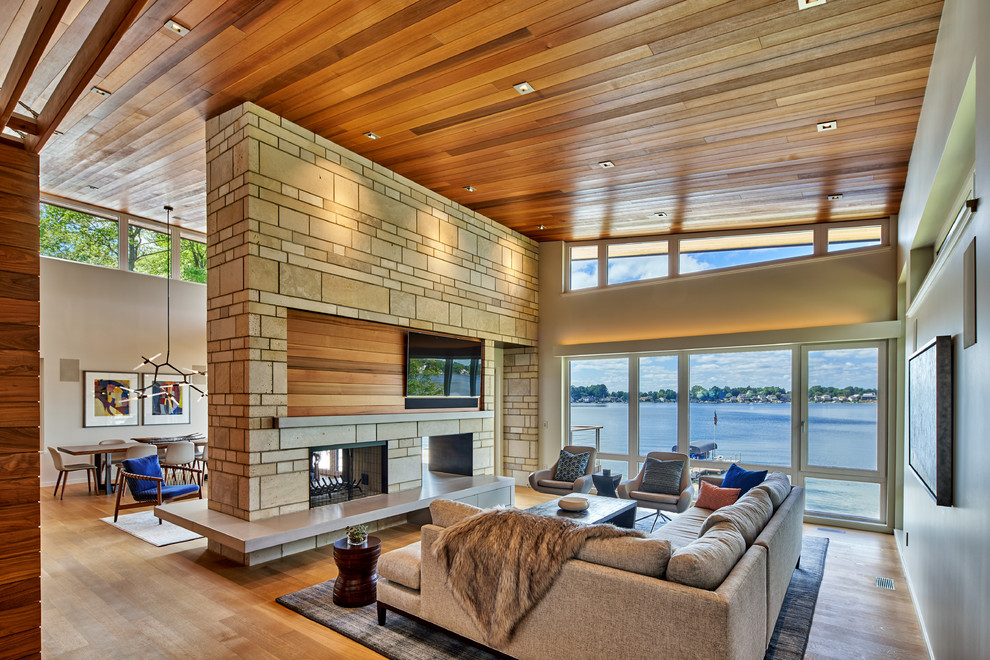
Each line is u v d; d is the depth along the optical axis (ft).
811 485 20.15
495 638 8.66
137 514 19.39
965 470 7.45
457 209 21.77
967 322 7.09
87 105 14.32
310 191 15.87
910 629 10.82
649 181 17.66
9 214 7.48
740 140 14.29
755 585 8.18
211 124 15.43
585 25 10.23
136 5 5.28
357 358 17.62
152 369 27.71
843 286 19.77
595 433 25.34
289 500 15.19
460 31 10.66
